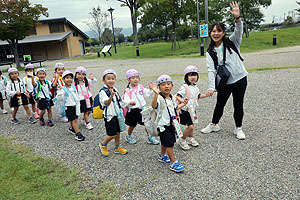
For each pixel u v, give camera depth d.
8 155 3.85
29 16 17.86
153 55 22.38
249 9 28.36
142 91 4.16
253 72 9.47
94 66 16.98
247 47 20.08
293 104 5.48
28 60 22.16
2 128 5.42
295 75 8.29
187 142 4.07
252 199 2.53
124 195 2.72
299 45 18.77
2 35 18.09
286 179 2.82
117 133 3.73
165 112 3.20
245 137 4.04
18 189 2.88
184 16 21.94
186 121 3.71
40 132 5.03
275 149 3.54
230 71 3.85
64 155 3.84
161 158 3.46
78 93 4.88
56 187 2.91
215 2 21.59
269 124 4.50
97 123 5.44
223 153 3.56
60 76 5.32
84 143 4.32
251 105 5.68
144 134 4.59
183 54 20.70
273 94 6.39
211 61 3.95
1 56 31.97
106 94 3.58
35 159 3.69
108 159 3.64
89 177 3.13
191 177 3.01
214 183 2.85
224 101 4.18
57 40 27.94
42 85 5.33
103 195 2.74
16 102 5.62
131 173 3.20
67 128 5.24
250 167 3.12
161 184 2.90
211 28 3.87
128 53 26.78
